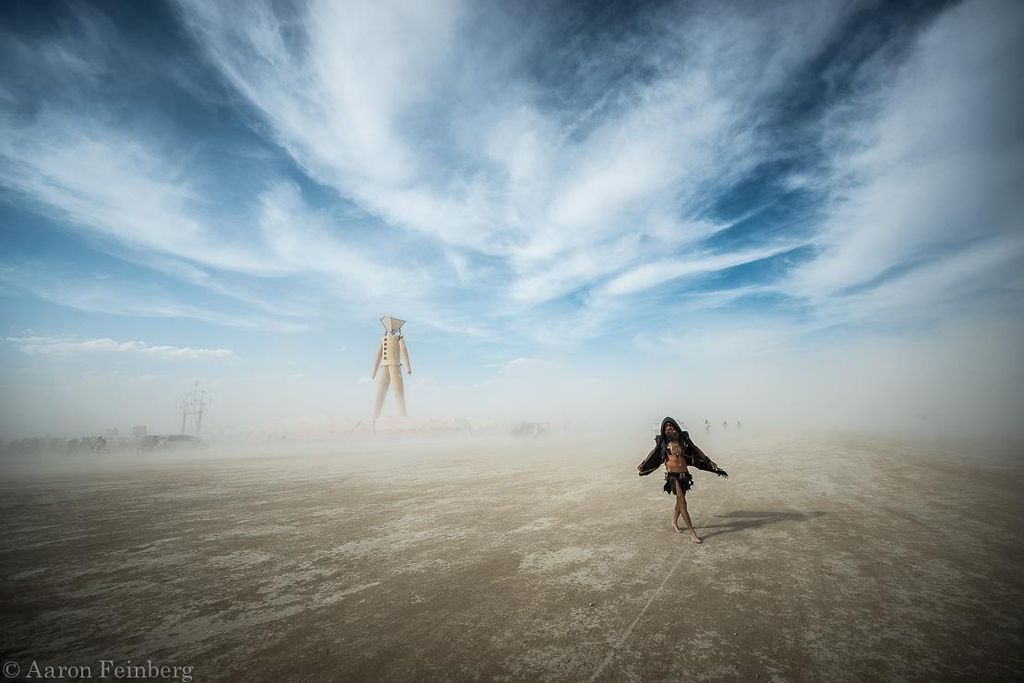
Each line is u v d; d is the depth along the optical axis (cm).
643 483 1195
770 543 589
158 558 596
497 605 420
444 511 884
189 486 1325
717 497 934
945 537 598
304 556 596
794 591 429
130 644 359
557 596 437
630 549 584
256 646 353
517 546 618
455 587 471
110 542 680
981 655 306
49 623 400
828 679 281
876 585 439
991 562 498
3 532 750
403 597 448
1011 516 712
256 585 491
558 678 293
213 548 641
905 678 280
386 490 1187
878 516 722
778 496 922
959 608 383
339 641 358
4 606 439
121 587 489
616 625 370
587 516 797
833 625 357
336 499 1054
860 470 1288
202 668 320
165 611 425
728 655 316
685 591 437
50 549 644
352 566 551
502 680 294
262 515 873
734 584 451
